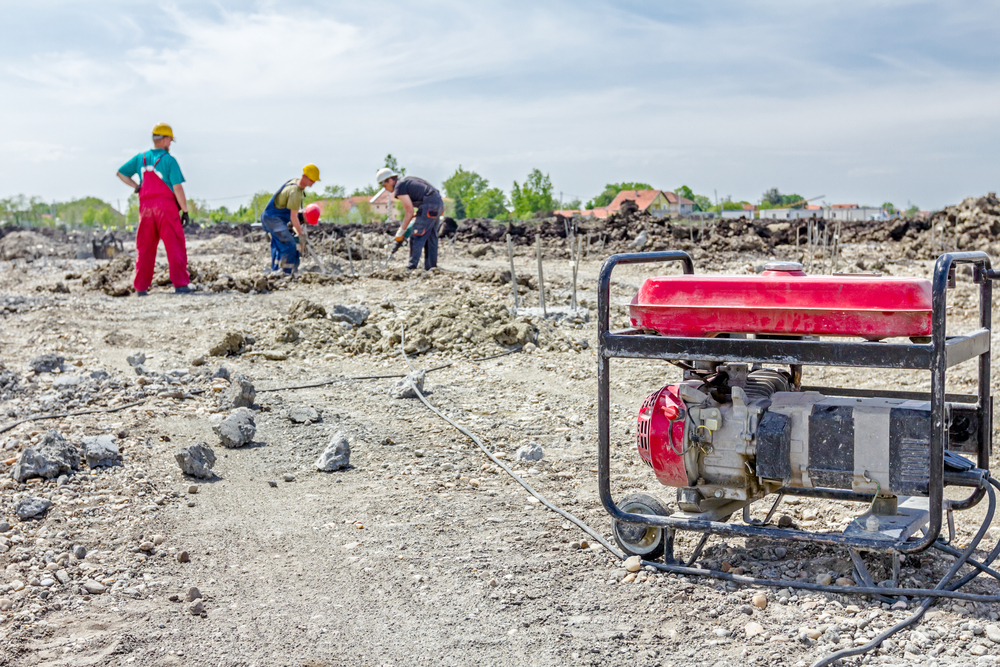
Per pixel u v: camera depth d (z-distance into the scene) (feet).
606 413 11.73
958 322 30.50
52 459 15.75
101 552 12.71
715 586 11.19
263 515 14.39
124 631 10.22
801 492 11.92
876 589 10.49
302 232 46.11
